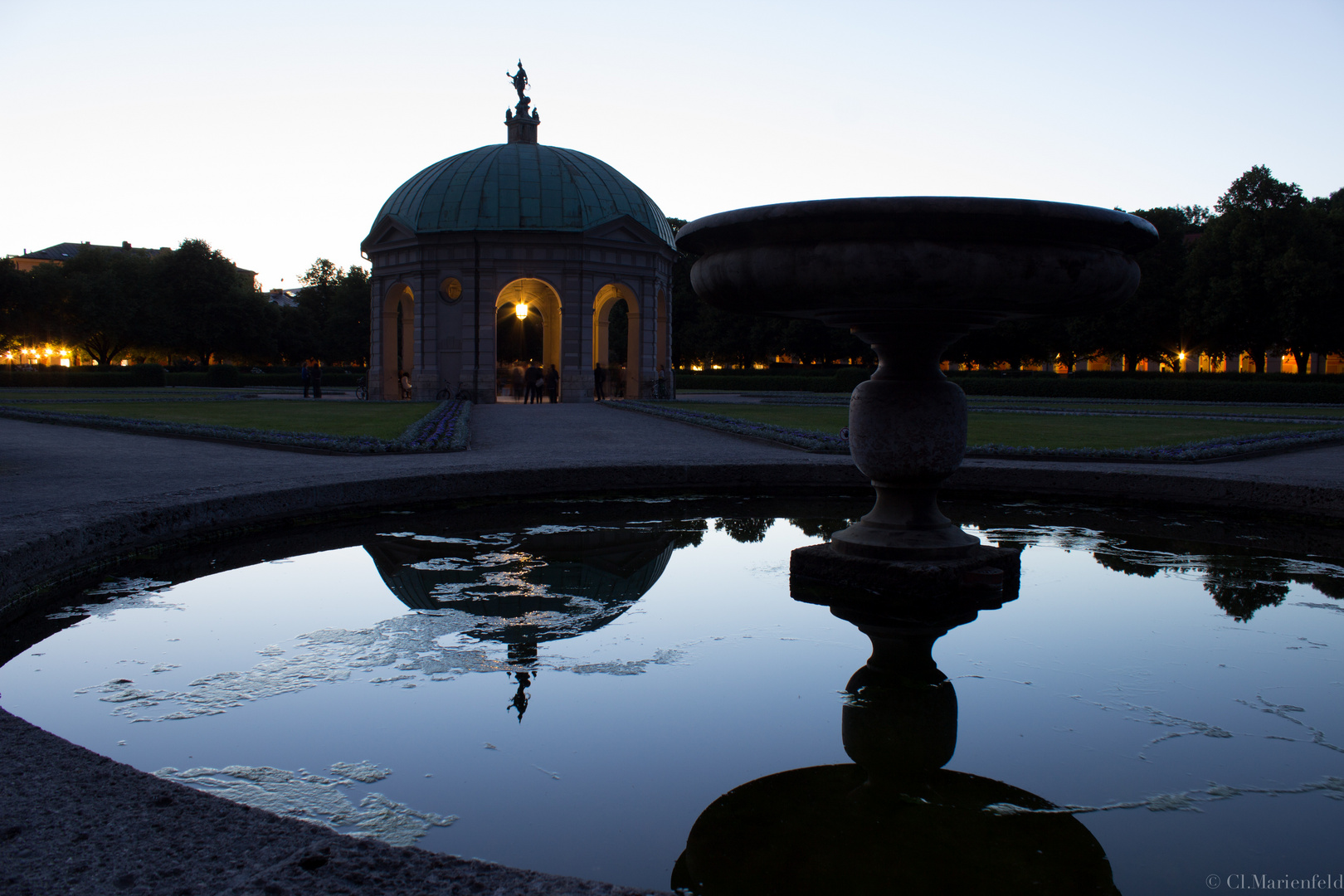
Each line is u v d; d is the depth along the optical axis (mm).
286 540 7543
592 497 10109
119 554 6418
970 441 16125
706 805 2840
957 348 62188
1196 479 9305
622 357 69812
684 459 11219
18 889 1854
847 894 2293
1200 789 2969
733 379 59312
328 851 2041
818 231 5141
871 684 4035
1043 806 2852
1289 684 4047
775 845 2580
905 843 2584
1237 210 52344
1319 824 2736
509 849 2535
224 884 1888
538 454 13039
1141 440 16422
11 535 5539
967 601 5613
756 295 5578
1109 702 3812
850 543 6102
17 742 2576
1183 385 44062
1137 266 5648
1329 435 16297
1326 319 50906
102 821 2145
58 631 4840
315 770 3064
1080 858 2520
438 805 2814
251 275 83875
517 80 40469
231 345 73375
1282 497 8672
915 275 5051
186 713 3615
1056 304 5383
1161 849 2568
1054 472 10031
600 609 5348
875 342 6246
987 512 9219
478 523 8461
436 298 35812
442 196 36094
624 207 37469
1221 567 6539
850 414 6348
